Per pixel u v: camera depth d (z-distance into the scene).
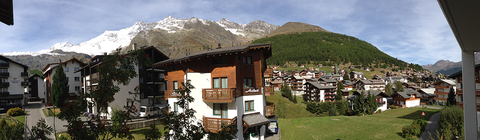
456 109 26.38
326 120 39.94
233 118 20.55
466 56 8.67
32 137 5.25
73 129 5.12
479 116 22.52
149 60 6.56
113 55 5.81
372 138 28.31
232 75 21.70
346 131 32.31
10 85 55.69
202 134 7.30
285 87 91.69
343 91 99.56
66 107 5.09
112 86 5.72
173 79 26.62
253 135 23.88
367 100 63.44
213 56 22.19
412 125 27.50
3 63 54.28
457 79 40.62
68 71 58.84
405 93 80.25
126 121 5.91
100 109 5.88
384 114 56.78
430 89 93.62
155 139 6.66
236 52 21.02
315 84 98.38
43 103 65.56
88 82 47.44
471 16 4.80
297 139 28.42
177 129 7.05
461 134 20.17
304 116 61.53
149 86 44.50
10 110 42.28
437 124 31.52
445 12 4.74
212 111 22.42
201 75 23.28
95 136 5.23
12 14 5.76
